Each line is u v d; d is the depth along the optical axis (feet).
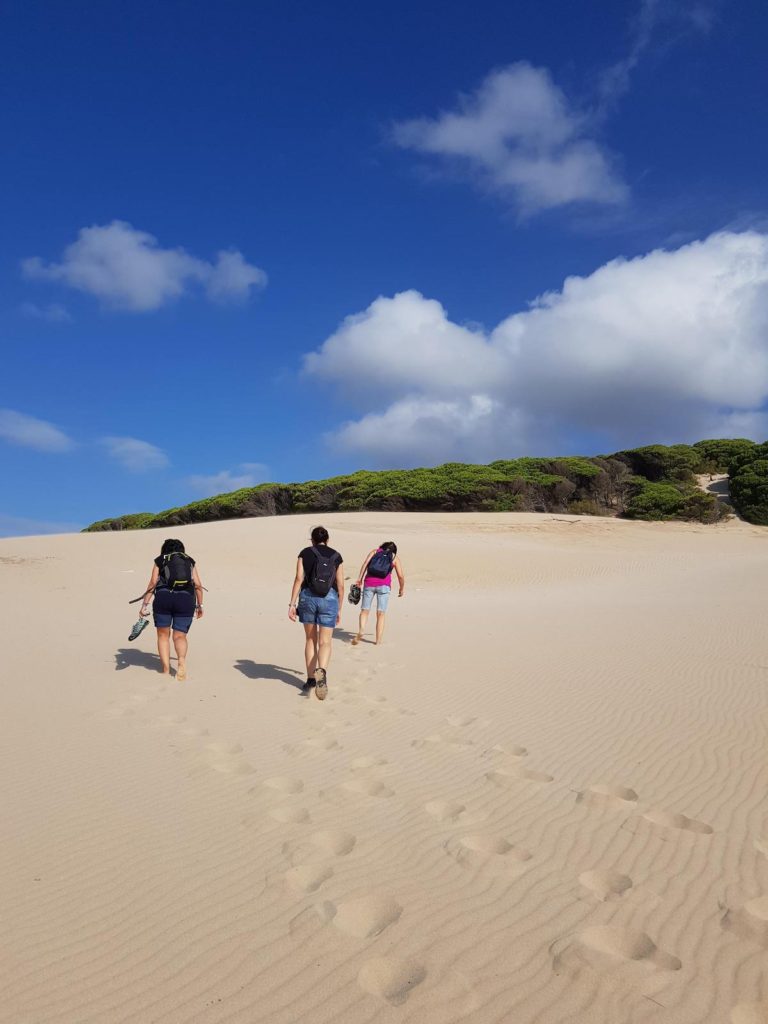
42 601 49.47
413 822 13.41
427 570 78.07
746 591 59.36
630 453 200.13
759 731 19.62
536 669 28.40
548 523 129.49
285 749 17.88
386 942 9.41
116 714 21.03
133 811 13.71
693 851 12.30
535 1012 8.09
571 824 13.42
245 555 79.87
